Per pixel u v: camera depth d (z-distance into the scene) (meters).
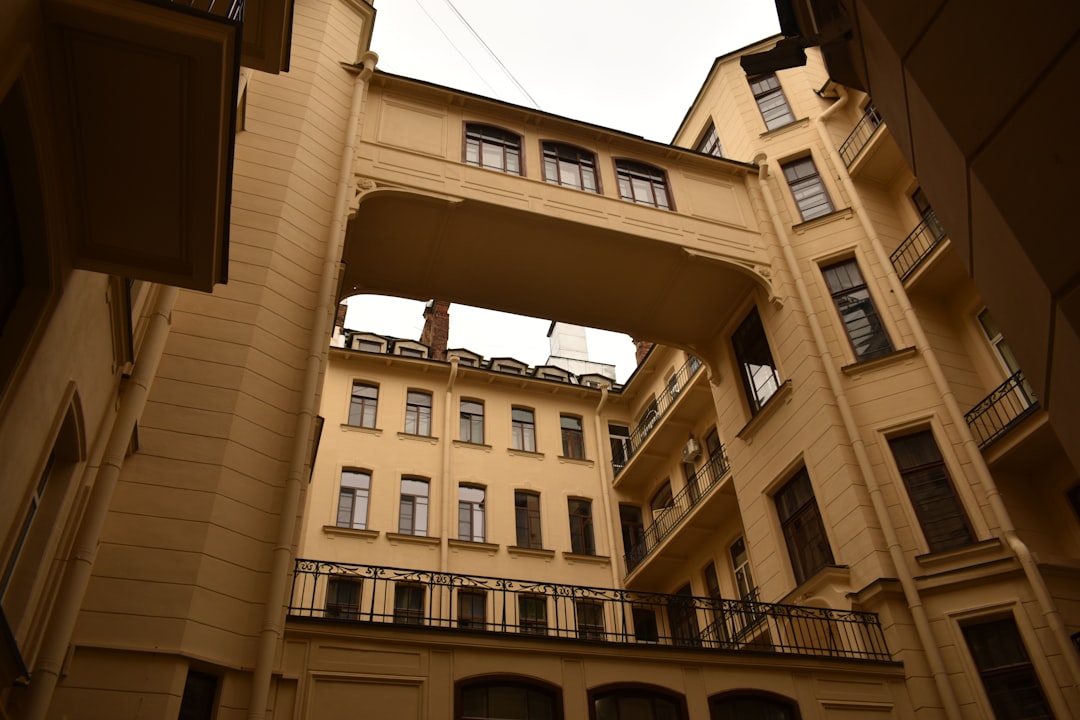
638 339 18.70
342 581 20.36
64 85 5.42
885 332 15.37
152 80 5.47
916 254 15.99
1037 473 13.20
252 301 11.47
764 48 21.17
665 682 10.94
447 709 9.76
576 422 26.25
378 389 24.36
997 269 4.41
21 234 5.46
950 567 12.46
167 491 9.41
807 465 14.91
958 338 15.27
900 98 4.98
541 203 15.75
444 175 15.31
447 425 24.02
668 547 20.88
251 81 14.09
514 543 22.67
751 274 16.77
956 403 13.72
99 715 7.77
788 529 15.56
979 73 4.07
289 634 9.56
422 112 16.16
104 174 5.87
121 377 8.88
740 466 17.14
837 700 11.43
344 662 9.65
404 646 10.04
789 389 15.66
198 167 5.88
